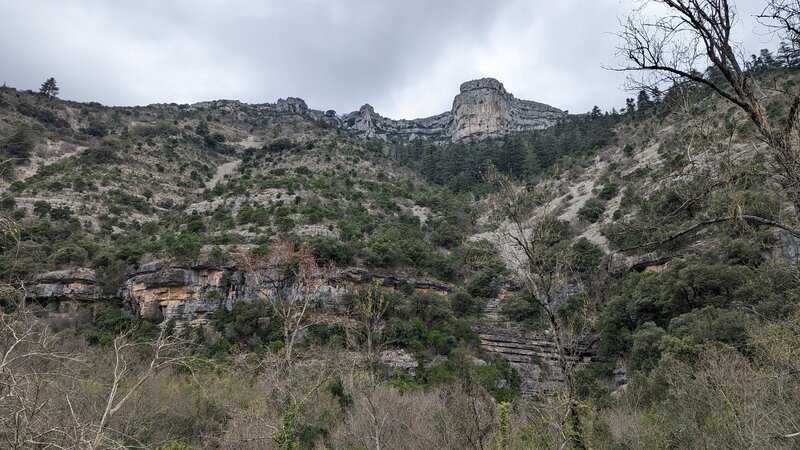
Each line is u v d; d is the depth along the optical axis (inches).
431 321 1635.1
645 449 637.9
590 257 1278.3
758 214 348.5
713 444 567.5
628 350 1339.8
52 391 408.8
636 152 2721.5
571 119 4822.8
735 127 348.8
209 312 1724.9
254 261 1472.7
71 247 1838.1
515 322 1669.5
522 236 619.2
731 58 325.4
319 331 1396.4
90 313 1675.7
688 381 714.8
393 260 1956.2
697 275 1277.1
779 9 326.0
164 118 4544.8
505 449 573.3
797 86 328.8
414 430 764.6
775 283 687.1
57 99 4296.3
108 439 329.7
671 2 336.5
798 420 516.7
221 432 784.9
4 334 340.8
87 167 2965.1
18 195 2367.1
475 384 860.0
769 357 617.9
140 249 1931.6
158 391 840.9
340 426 805.9
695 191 363.9
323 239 1875.0
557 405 536.7
